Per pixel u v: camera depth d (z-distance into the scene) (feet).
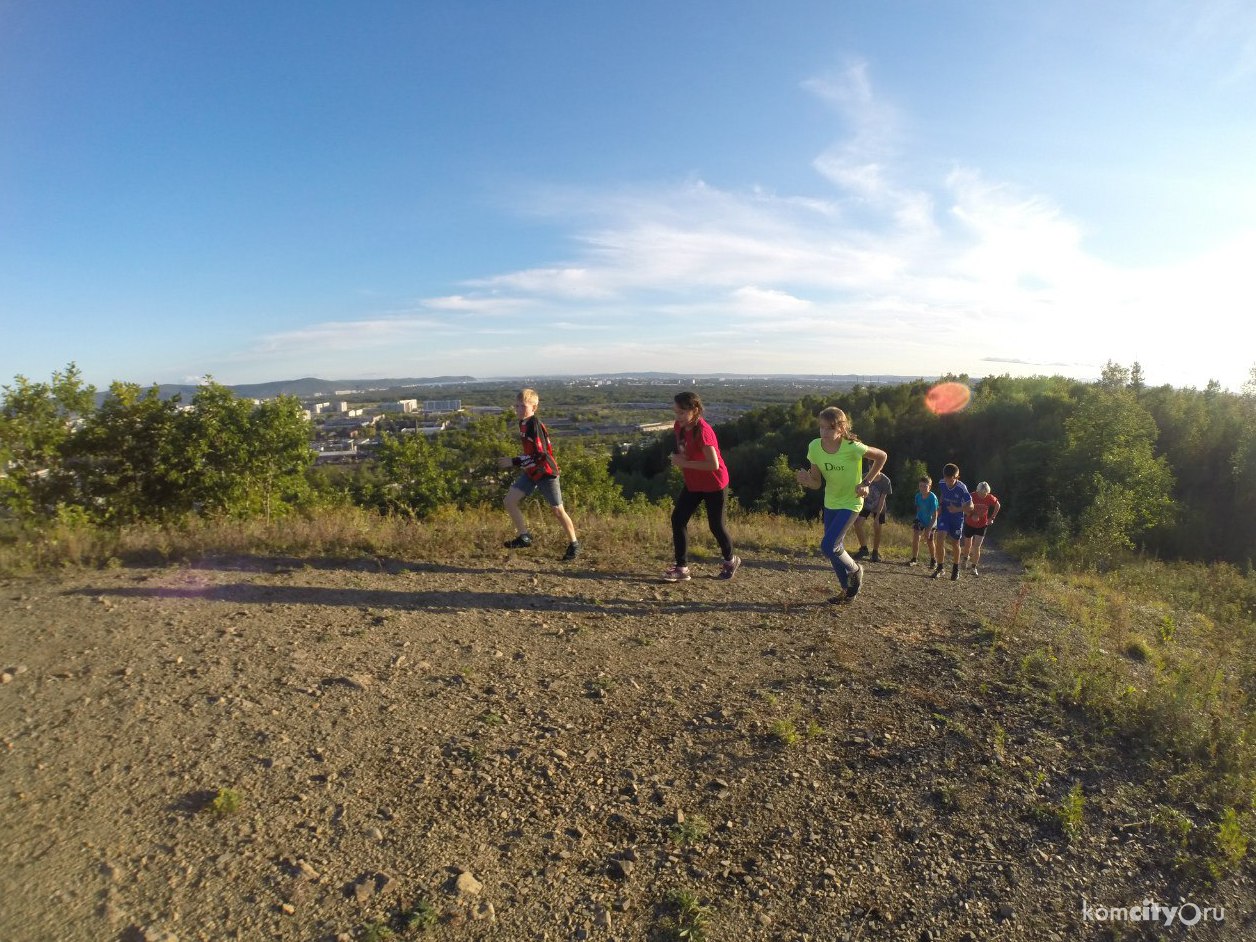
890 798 10.34
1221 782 11.16
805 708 12.87
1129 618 23.59
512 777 10.10
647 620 17.22
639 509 50.24
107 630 13.62
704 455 20.17
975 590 25.41
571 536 21.99
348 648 13.79
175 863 7.90
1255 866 9.43
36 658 12.26
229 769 9.64
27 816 8.39
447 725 11.29
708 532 30.53
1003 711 13.24
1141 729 12.79
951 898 8.57
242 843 8.31
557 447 70.08
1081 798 10.26
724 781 10.45
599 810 9.59
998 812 10.19
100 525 27.09
